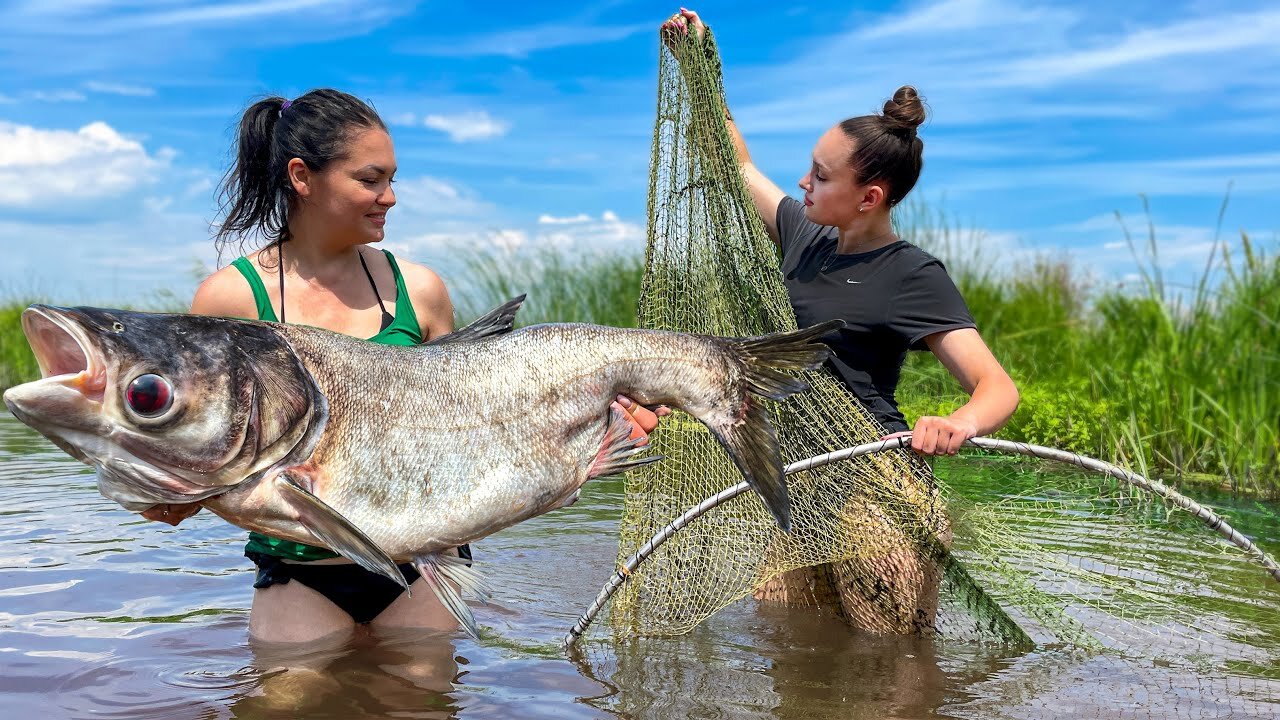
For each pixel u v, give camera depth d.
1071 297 11.96
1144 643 3.73
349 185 3.27
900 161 3.87
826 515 3.90
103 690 3.03
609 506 6.18
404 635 3.52
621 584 3.62
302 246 3.43
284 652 3.34
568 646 3.59
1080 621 3.96
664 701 3.09
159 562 4.59
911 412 7.73
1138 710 3.06
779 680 3.31
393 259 3.61
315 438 2.71
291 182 3.30
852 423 3.85
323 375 2.74
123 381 2.50
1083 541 4.78
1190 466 7.05
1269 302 7.77
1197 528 5.28
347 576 3.43
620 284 12.21
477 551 5.03
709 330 4.13
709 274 4.15
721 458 3.99
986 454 6.00
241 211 3.47
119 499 2.64
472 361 2.92
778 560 3.93
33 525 5.28
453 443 2.86
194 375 2.55
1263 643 3.71
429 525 2.84
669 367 3.08
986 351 3.79
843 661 3.53
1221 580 4.38
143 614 3.81
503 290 12.36
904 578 3.85
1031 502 5.01
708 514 3.98
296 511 2.68
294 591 3.44
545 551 5.04
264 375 2.64
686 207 4.18
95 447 2.55
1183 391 7.43
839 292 4.00
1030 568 4.02
